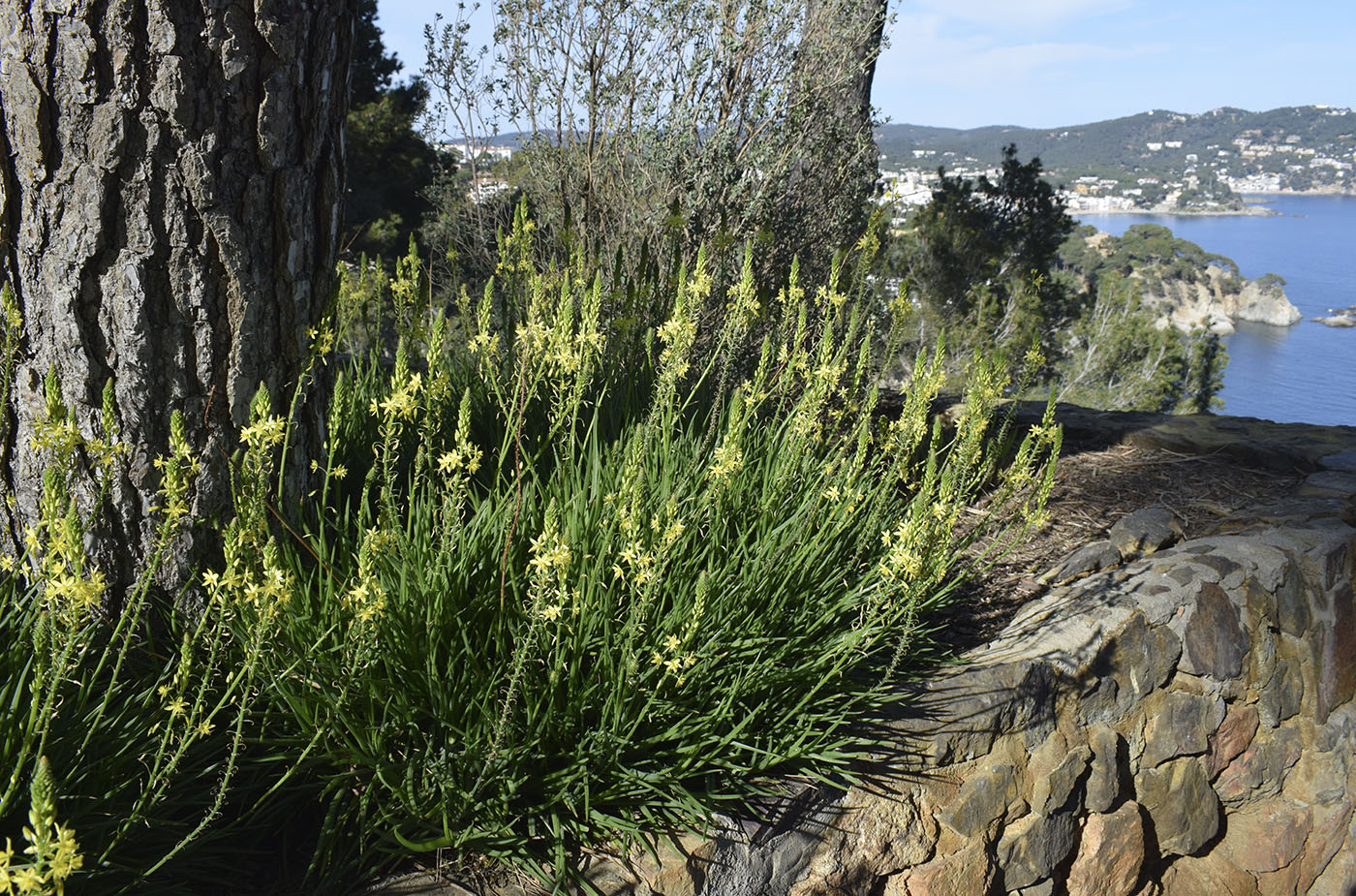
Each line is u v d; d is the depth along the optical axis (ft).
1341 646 13.83
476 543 8.66
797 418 11.55
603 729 7.82
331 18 8.02
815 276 20.30
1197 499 16.05
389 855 7.38
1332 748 13.84
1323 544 13.76
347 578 7.93
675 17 18.17
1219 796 13.03
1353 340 395.55
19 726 6.17
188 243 7.38
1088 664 11.18
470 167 20.39
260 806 7.29
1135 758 11.83
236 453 7.21
